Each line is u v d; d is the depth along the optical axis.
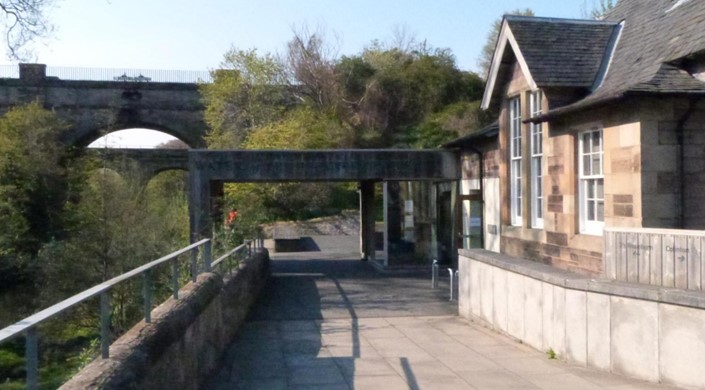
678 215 10.04
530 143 13.97
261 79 42.44
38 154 31.47
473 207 20.44
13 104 46.56
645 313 7.62
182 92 49.22
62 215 29.53
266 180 21.31
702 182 10.09
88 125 47.94
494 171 18.88
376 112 47.38
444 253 24.25
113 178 24.92
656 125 10.00
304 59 48.69
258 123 41.69
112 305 13.35
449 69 49.47
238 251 13.72
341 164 21.44
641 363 7.69
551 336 9.38
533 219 14.01
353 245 35.66
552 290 9.30
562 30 13.31
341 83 48.34
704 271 7.40
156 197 28.25
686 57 10.17
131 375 4.65
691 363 7.09
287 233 37.81
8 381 7.31
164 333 5.88
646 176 9.98
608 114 10.77
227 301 10.80
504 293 11.17
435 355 9.84
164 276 13.12
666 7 12.35
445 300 16.56
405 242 24.19
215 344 9.08
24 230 27.20
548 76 12.23
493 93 15.14
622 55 12.33
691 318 7.09
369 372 8.87
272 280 21.16
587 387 7.56
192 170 20.75
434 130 44.09
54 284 21.39
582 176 11.90
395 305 15.74
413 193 24.25
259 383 8.38
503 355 9.61
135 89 48.62
